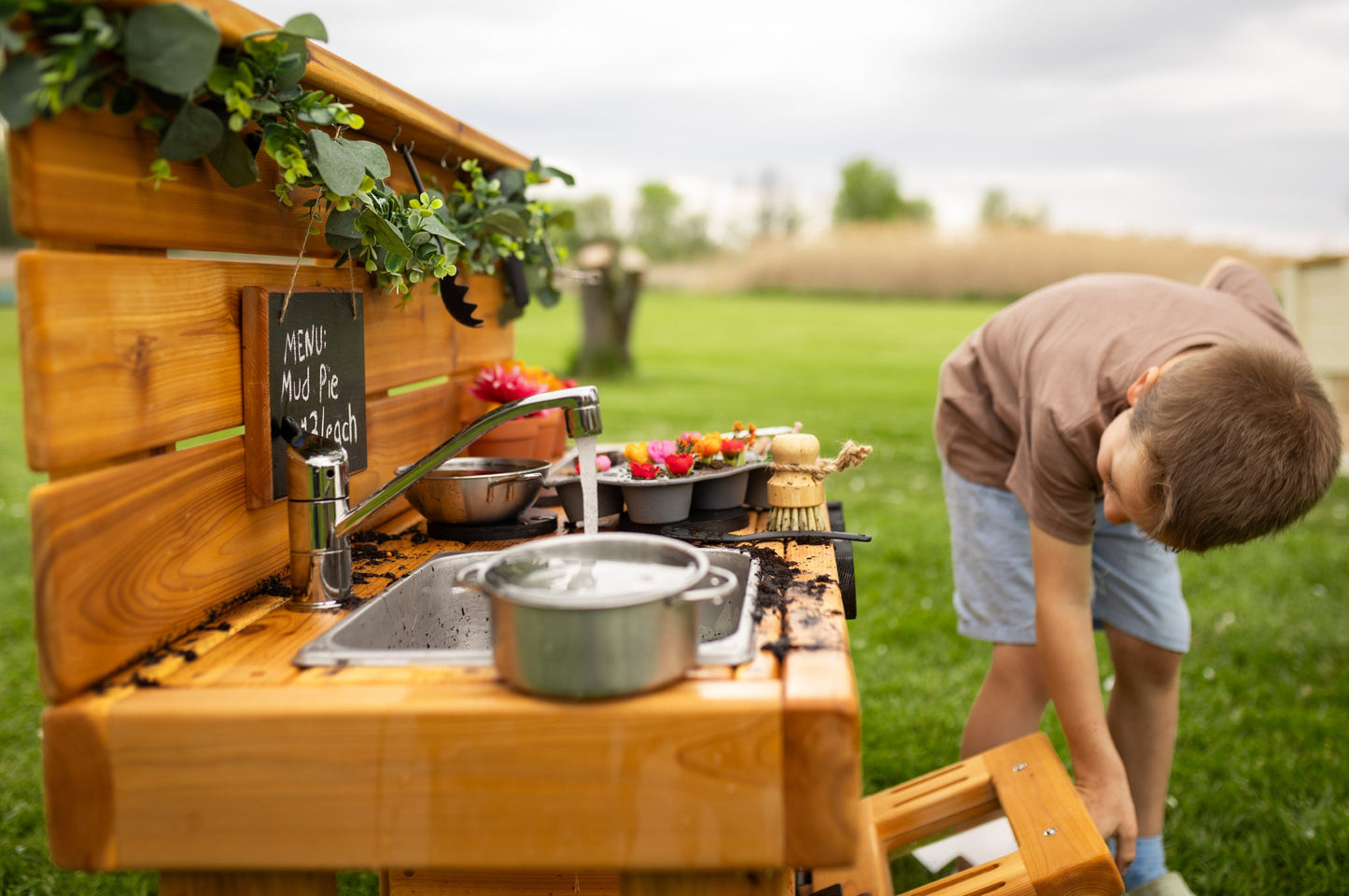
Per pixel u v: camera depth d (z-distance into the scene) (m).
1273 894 2.35
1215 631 4.02
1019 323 2.10
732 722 0.93
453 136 1.82
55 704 0.97
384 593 1.36
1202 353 1.45
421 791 0.95
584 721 0.93
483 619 1.58
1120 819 1.73
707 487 1.78
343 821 0.95
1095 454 1.67
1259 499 1.32
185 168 1.17
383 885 1.67
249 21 1.10
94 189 1.01
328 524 1.30
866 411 9.91
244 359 1.33
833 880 1.66
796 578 1.41
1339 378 6.60
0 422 8.86
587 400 1.28
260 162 1.35
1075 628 1.77
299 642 1.17
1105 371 1.69
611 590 0.97
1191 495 1.34
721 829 0.94
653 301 28.42
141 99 1.07
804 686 0.97
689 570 1.00
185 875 1.06
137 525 1.09
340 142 1.23
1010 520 2.23
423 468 1.28
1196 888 2.37
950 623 4.11
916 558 4.97
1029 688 2.23
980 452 2.25
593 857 0.95
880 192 53.41
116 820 0.96
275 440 1.38
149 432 1.12
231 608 1.31
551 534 1.75
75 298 0.99
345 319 1.62
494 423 1.26
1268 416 1.33
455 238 1.51
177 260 1.18
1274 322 1.99
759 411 9.72
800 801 0.94
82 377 1.00
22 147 0.92
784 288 32.28
